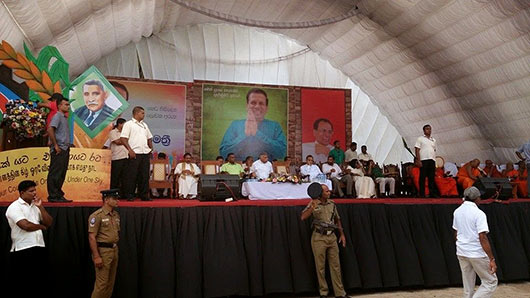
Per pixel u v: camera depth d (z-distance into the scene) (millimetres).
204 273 5762
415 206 7078
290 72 14375
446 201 7305
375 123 15164
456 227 5301
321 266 5883
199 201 6367
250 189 7363
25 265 4590
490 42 10258
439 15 10305
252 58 14047
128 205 5680
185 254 5719
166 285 5539
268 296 6320
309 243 6352
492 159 13047
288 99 13070
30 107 6414
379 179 9852
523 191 9664
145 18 11172
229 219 6055
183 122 12109
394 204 6957
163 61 13117
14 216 4504
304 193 7699
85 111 7547
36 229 4578
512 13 9273
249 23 9555
